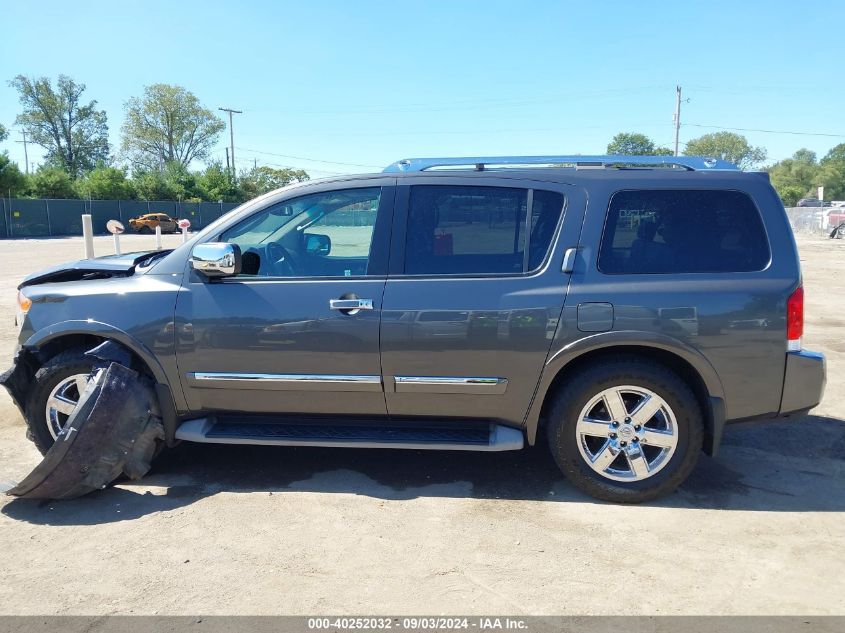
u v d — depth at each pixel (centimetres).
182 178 6184
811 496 390
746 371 361
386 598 287
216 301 386
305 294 380
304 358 380
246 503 379
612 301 360
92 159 7738
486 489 399
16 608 280
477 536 342
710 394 364
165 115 7775
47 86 7375
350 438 389
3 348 755
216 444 472
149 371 407
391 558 320
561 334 363
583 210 374
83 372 402
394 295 374
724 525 354
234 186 6712
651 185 375
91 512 369
